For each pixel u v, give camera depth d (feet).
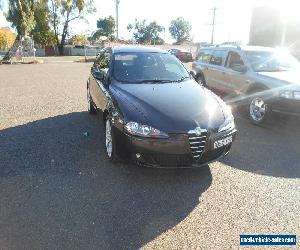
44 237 10.23
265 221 11.34
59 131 20.74
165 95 15.46
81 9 140.15
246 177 14.69
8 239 10.11
